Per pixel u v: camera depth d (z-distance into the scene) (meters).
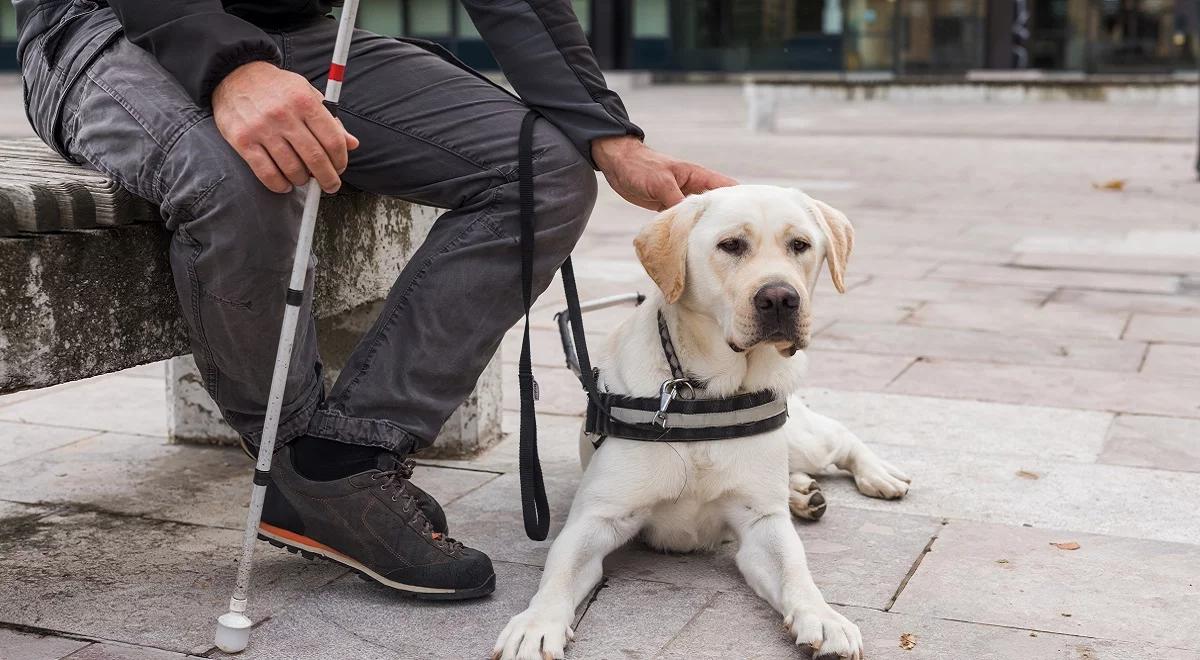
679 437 2.73
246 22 2.45
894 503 3.40
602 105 2.78
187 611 2.65
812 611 2.46
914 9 32.81
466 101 2.74
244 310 2.50
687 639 2.54
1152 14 31.62
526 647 2.36
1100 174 12.34
